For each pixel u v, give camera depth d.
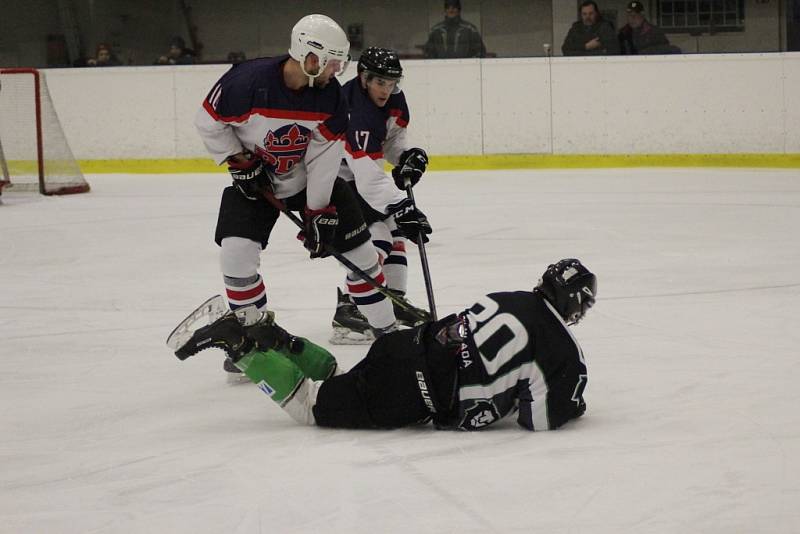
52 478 5.39
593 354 7.96
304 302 10.46
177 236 15.36
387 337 6.00
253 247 7.24
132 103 25.03
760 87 23.56
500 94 24.33
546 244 13.88
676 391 6.85
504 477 5.18
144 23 27.67
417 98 24.55
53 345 8.79
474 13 26.45
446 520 4.63
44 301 10.77
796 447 5.61
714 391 6.83
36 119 21.05
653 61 23.84
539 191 20.22
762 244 13.52
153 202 19.62
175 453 5.77
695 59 23.72
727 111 23.77
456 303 10.09
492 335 5.70
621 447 5.64
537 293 5.84
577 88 24.16
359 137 8.70
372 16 26.86
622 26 26.03
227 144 6.96
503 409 5.83
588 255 12.91
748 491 4.93
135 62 27.86
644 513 4.67
